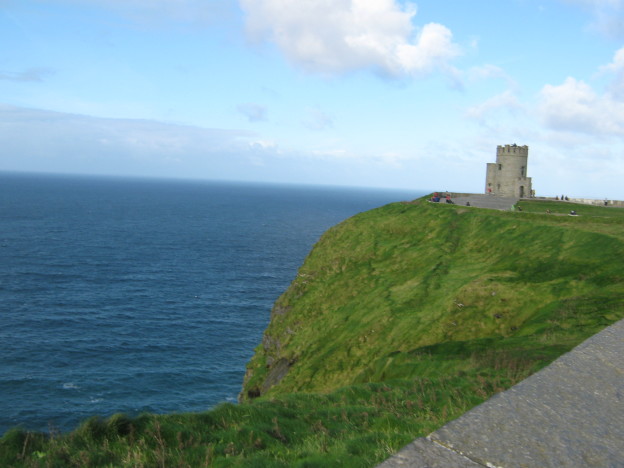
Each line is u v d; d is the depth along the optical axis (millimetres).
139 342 62031
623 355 7352
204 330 68312
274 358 44125
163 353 59344
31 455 9430
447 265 43938
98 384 50406
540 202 71125
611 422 5566
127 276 94750
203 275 100438
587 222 46969
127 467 9141
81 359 55750
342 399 14984
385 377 24094
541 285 32969
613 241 36406
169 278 95688
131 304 77000
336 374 32312
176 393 49906
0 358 54031
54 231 148500
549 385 6434
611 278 31297
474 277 38625
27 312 69438
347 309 41750
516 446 5055
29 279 87250
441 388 16531
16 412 43969
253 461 9367
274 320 51219
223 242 148000
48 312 70125
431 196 76562
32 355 55531
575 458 4875
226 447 10195
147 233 157875
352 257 53094
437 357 23500
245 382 47281
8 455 9250
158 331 66375
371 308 39219
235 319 73938
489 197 78250
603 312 25266
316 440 10852
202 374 54719
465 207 59375
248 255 127688
